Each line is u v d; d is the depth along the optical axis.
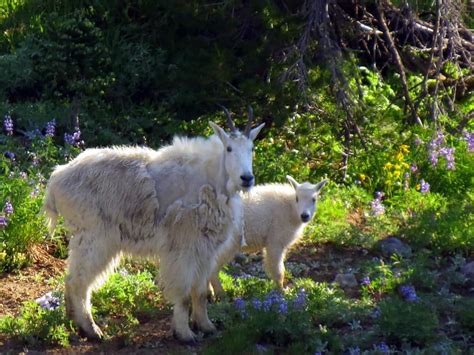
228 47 16.44
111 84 17.66
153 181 10.09
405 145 17.02
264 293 11.38
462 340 10.27
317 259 13.25
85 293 10.16
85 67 17.78
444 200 15.43
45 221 11.45
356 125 16.59
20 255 12.33
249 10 16.53
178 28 17.86
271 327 10.05
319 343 9.89
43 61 17.62
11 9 20.02
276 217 11.94
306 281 11.67
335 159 16.66
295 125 16.59
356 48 20.16
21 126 16.61
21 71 17.50
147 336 10.38
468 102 19.89
